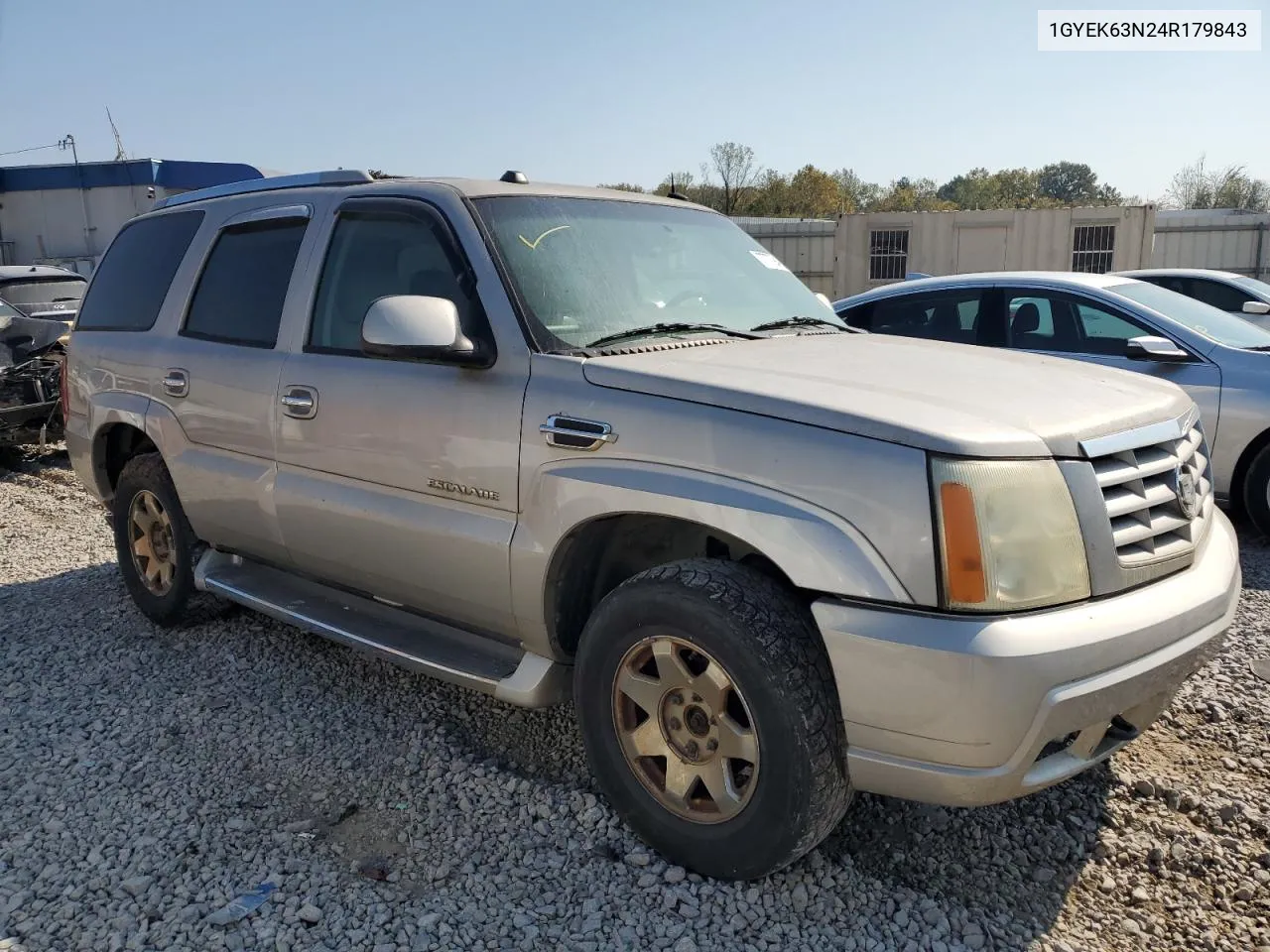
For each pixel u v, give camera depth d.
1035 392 2.84
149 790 3.41
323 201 3.99
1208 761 3.48
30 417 9.27
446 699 4.10
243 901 2.79
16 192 27.11
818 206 58.00
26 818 3.25
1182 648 2.62
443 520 3.33
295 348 3.88
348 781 3.46
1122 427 2.72
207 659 4.54
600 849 3.02
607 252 3.61
